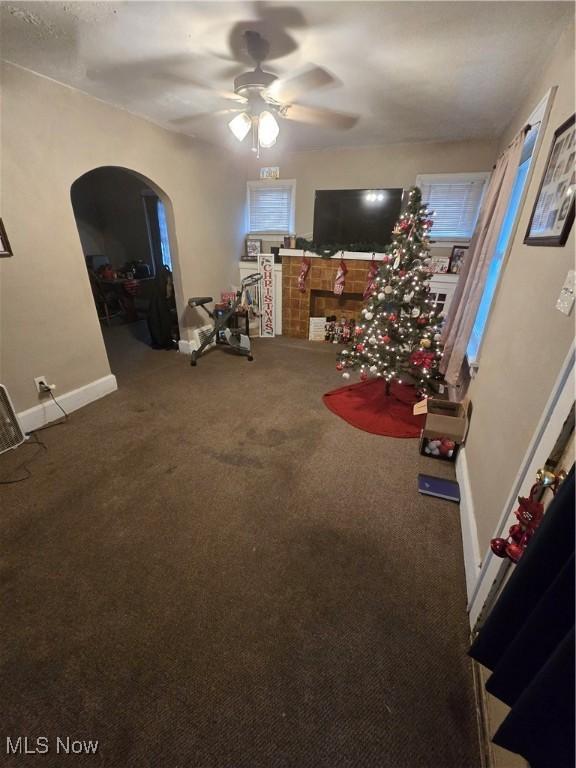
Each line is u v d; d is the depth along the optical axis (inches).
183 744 38.3
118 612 51.2
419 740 38.7
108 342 173.8
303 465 84.4
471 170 143.7
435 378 117.3
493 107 101.2
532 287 55.1
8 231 84.0
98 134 100.1
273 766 36.8
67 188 94.9
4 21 62.5
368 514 70.0
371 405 113.9
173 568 58.0
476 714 40.8
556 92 62.6
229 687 43.1
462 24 61.9
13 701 41.5
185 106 104.6
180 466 83.1
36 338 94.6
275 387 126.9
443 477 81.0
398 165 152.8
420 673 44.7
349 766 36.9
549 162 56.9
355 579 56.8
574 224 43.3
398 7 57.6
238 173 171.5
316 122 119.6
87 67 80.3
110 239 233.6
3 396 85.4
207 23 63.1
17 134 81.8
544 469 36.3
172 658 45.8
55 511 69.0
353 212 160.9
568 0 54.1
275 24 63.1
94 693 42.2
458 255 150.9
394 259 107.8
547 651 25.9
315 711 41.1
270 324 190.7
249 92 81.5
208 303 167.3
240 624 50.0
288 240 173.2
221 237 167.3
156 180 123.9
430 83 86.8
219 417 105.7
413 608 52.6
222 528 65.9
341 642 48.0
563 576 24.0
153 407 111.0
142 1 56.7
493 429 61.5
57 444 90.7
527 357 51.3
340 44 69.6
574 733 20.9
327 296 184.5
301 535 64.8
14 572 56.7
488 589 45.6
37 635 48.1
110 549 61.1
